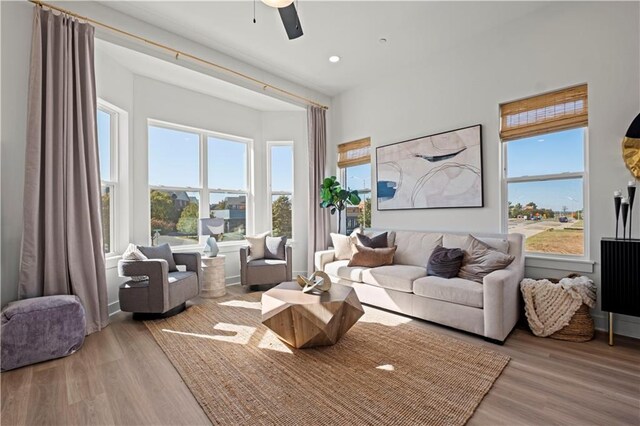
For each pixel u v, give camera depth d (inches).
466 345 100.9
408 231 165.6
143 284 125.6
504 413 66.8
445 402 70.7
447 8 123.6
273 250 180.7
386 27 136.2
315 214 202.2
